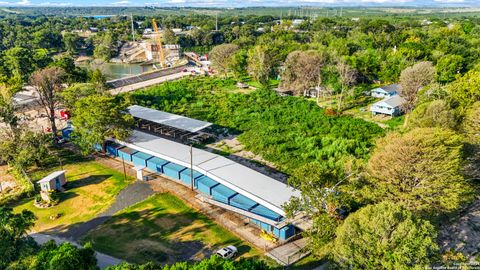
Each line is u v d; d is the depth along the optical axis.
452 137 40.44
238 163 59.41
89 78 103.06
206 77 136.62
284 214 43.56
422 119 56.53
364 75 116.44
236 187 50.50
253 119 85.75
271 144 70.25
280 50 134.88
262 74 119.12
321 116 85.06
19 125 70.25
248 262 31.69
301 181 40.84
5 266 34.19
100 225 47.25
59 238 44.62
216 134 78.50
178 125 76.38
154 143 66.56
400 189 39.38
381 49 137.25
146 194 54.62
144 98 101.56
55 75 76.00
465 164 43.69
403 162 38.69
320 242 36.62
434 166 37.56
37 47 198.88
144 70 176.62
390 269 29.75
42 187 53.94
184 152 62.59
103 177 59.84
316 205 38.59
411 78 81.06
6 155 58.81
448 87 74.50
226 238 44.50
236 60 131.00
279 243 43.50
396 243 30.88
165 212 49.97
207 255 41.47
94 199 53.38
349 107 95.19
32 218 38.62
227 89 118.00
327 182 40.12
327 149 64.81
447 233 44.66
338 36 187.62
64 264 31.52
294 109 91.12
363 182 41.19
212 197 52.28
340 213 39.75
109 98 66.75
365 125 78.00
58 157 66.94
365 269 31.28
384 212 32.38
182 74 148.50
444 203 37.41
